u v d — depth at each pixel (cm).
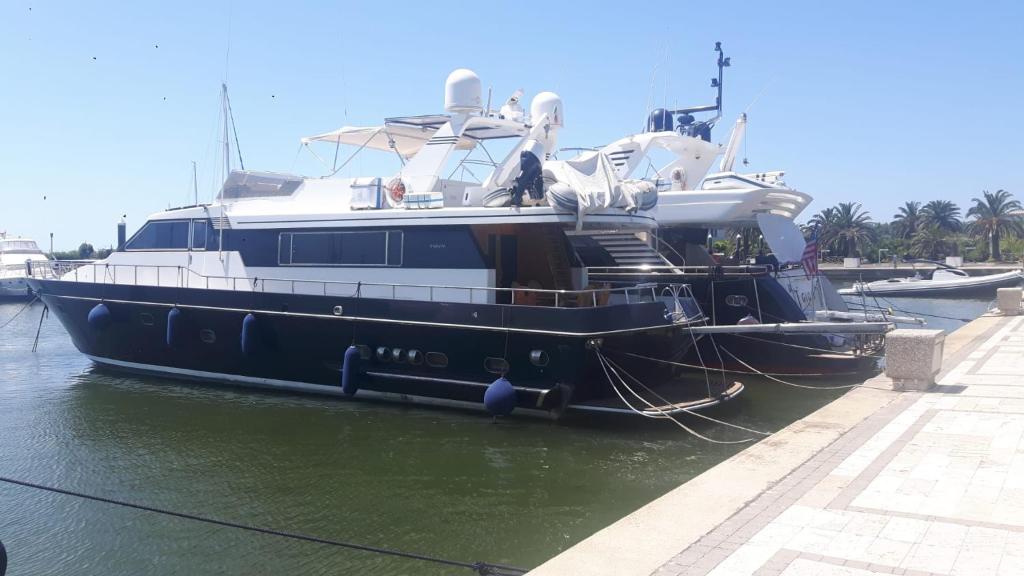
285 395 1595
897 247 8281
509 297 1534
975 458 837
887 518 651
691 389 1519
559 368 1305
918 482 753
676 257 2200
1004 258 7638
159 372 1789
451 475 1106
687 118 2697
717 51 2806
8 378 1897
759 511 676
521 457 1186
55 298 1894
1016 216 7994
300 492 1045
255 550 860
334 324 1493
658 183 2317
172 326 1664
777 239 2092
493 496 1022
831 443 915
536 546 859
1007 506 677
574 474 1108
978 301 4812
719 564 562
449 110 1628
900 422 1020
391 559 829
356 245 1554
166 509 990
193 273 1752
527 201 1448
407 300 1424
